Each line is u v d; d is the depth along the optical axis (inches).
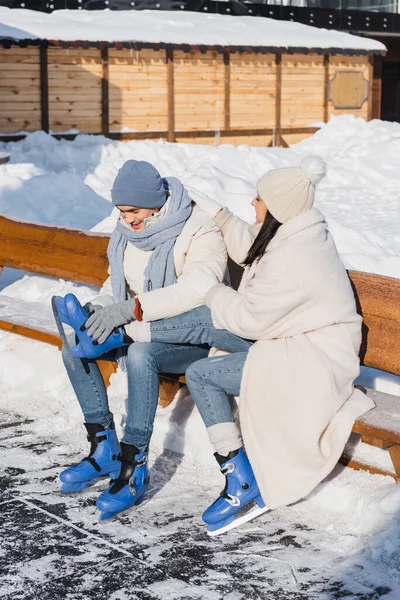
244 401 154.3
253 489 153.7
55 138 695.1
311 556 146.7
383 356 171.9
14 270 351.6
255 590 136.3
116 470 168.9
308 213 152.0
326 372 150.9
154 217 166.2
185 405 194.4
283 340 153.4
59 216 489.4
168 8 853.8
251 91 821.2
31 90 686.5
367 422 151.3
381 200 616.1
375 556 143.4
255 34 812.0
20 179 513.3
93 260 237.9
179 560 145.8
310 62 854.5
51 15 754.2
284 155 744.3
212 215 175.2
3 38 659.4
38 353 233.8
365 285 175.3
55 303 161.2
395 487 154.5
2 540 152.6
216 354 167.8
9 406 218.5
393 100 1109.7
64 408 215.0
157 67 757.3
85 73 713.6
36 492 172.1
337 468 169.2
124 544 151.3
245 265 168.2
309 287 149.5
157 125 765.3
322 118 871.7
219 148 716.7
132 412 159.0
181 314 163.5
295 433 150.4
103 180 593.3
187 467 181.9
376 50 883.4
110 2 815.7
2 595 135.0
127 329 161.9
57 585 137.9
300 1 908.6
